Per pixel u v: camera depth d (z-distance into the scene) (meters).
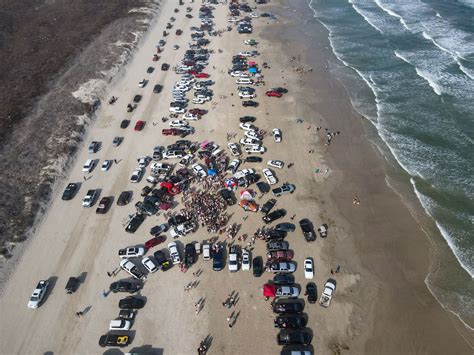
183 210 61.28
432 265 54.34
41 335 46.72
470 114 78.56
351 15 126.62
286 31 120.44
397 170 68.69
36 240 57.25
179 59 104.69
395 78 92.12
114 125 80.25
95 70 94.94
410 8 126.19
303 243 57.09
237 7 136.75
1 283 51.53
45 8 126.94
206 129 79.00
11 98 82.50
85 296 50.53
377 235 58.47
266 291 50.06
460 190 64.00
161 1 141.75
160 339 46.41
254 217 60.66
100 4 132.12
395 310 49.53
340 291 51.38
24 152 70.06
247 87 92.06
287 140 76.00
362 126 79.12
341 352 45.50
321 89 91.38
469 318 48.53
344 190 65.62
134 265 52.94
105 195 64.62
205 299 50.28
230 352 45.31
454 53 98.44
